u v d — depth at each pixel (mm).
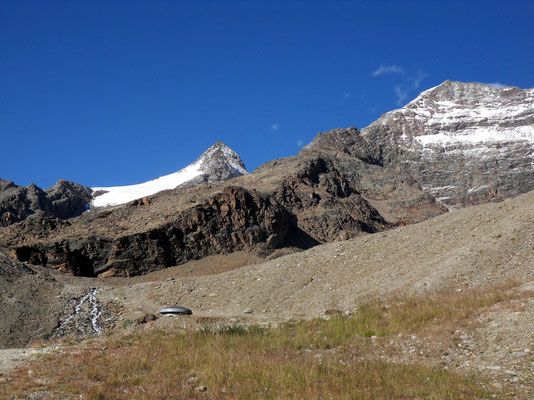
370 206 189625
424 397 16516
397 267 37094
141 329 26844
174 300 43438
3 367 19078
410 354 20906
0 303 42625
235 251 110938
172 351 21375
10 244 97625
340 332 24625
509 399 15852
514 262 31078
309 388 16938
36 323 40688
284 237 125375
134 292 47219
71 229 110312
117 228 110062
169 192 172625
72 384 16922
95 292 48562
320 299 35344
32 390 16438
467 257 33344
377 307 27719
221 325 27250
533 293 24031
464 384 17203
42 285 48406
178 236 108250
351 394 16625
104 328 40344
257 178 182500
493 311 22906
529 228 34312
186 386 17188
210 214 115250
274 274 42656
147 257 100875
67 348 22031
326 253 44406
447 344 20875
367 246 43562
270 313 34656
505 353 18984
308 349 22688
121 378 17891
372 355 21391
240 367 19016
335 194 178000
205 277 47344
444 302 26000
